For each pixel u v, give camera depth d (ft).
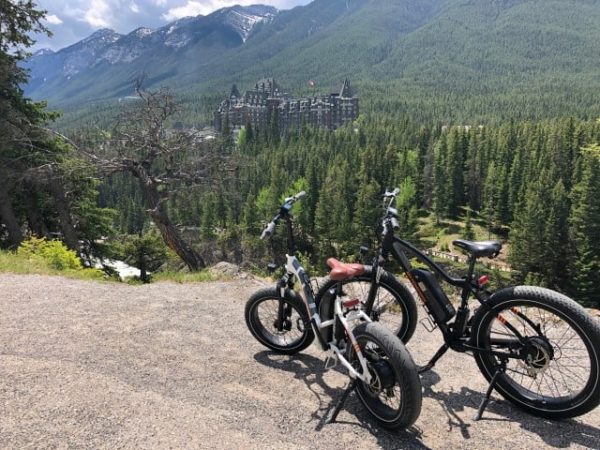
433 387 12.80
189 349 14.87
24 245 37.76
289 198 14.17
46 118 64.80
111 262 73.36
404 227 205.16
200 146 55.36
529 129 351.67
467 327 12.08
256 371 13.48
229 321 17.87
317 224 226.38
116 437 9.66
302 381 12.98
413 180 317.01
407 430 10.65
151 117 52.95
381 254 12.98
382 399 11.43
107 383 11.95
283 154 422.41
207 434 10.03
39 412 10.34
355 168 333.21
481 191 299.99
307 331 14.03
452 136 326.24
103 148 53.57
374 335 10.35
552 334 13.34
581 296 155.74
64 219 59.47
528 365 11.04
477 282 11.63
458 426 10.82
